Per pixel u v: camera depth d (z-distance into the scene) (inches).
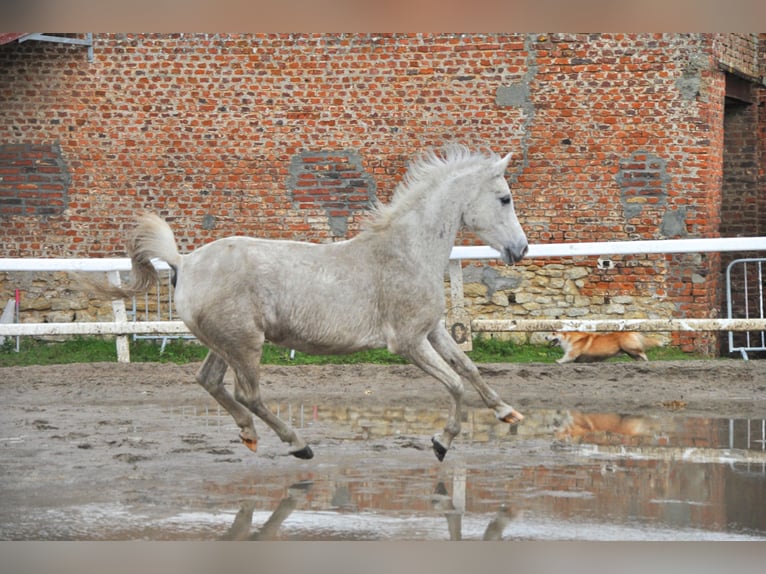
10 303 577.6
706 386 463.8
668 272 572.4
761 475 306.5
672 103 571.5
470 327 516.1
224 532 251.0
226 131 587.2
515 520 259.3
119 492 287.7
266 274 307.3
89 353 551.5
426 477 304.7
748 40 629.6
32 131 589.0
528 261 581.3
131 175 589.0
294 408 423.2
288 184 586.6
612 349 514.0
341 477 305.3
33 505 274.2
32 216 589.9
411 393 457.4
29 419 396.5
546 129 577.9
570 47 575.5
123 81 587.5
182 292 310.3
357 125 584.1
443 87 581.0
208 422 392.2
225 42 585.3
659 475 306.5
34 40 585.3
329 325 310.0
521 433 371.6
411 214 319.0
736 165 658.2
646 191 573.9
